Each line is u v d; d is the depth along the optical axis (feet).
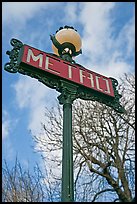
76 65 20.53
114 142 28.32
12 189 28.17
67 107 18.26
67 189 14.90
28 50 19.44
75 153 27.07
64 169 15.55
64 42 21.59
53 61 19.77
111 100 20.76
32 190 28.02
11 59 19.16
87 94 19.84
